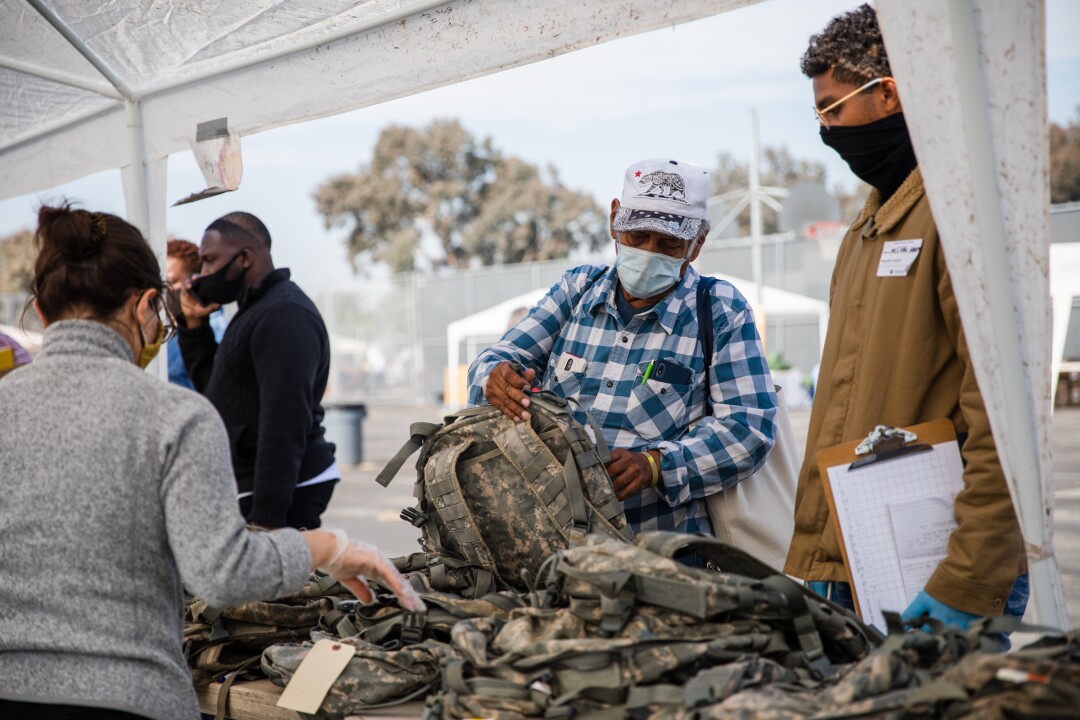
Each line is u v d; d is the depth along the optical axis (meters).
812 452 2.17
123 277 1.74
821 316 18.12
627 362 2.50
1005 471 1.74
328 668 1.96
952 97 1.72
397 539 8.55
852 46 2.01
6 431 1.66
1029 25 1.67
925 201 1.98
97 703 1.60
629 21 2.42
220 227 3.52
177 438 1.63
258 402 3.25
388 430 20.83
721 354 2.50
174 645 1.72
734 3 2.23
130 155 3.82
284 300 3.23
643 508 2.44
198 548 1.59
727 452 2.39
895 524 1.95
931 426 1.93
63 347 1.70
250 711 2.14
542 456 2.24
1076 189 36.59
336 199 45.44
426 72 2.91
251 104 3.45
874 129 2.01
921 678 1.51
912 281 1.96
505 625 1.87
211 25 3.19
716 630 1.72
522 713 1.67
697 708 1.53
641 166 2.44
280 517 3.05
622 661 1.66
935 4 1.72
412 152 45.22
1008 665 1.35
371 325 30.02
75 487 1.62
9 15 3.32
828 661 1.70
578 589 1.78
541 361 2.66
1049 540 1.72
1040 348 1.71
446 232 45.25
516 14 2.66
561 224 44.66
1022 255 1.71
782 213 18.44
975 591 1.80
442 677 1.80
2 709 1.62
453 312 27.56
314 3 2.94
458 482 2.30
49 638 1.61
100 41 3.44
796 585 1.74
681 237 2.36
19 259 40.91
